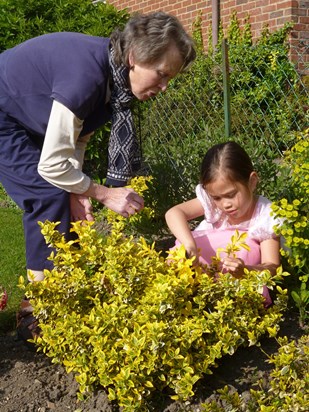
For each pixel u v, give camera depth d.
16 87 2.86
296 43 7.82
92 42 2.77
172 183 4.61
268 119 6.53
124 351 2.48
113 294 2.73
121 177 3.07
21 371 2.89
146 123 6.15
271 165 4.26
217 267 2.79
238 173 2.94
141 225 4.27
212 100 6.35
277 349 2.84
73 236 3.06
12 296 3.79
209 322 2.54
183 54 2.69
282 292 2.77
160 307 2.46
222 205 3.03
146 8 10.59
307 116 6.29
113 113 2.99
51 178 2.79
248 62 7.12
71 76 2.69
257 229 3.05
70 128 2.67
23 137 3.02
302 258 2.95
